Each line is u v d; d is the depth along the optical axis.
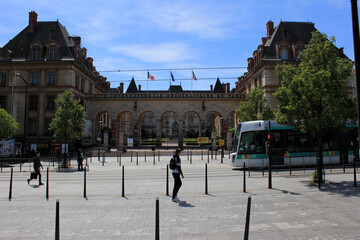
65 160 24.62
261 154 21.19
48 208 9.52
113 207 9.51
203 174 18.02
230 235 6.71
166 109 49.94
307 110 14.04
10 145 30.00
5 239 6.58
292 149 21.34
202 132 49.84
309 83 13.55
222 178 15.98
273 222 7.68
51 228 7.38
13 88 40.69
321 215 8.28
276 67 15.76
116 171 21.33
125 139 73.75
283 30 43.69
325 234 6.74
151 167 24.33
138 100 49.88
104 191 12.54
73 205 9.87
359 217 8.06
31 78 42.47
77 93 44.75
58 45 43.03
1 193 12.54
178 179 10.50
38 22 46.00
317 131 13.81
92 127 48.94
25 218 8.34
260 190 12.09
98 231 7.09
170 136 113.25
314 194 11.08
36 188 13.80
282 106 14.73
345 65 13.55
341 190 11.77
